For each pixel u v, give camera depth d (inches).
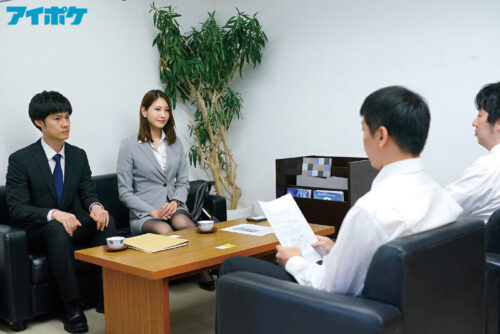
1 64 123.2
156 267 74.2
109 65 148.1
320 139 161.8
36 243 108.1
